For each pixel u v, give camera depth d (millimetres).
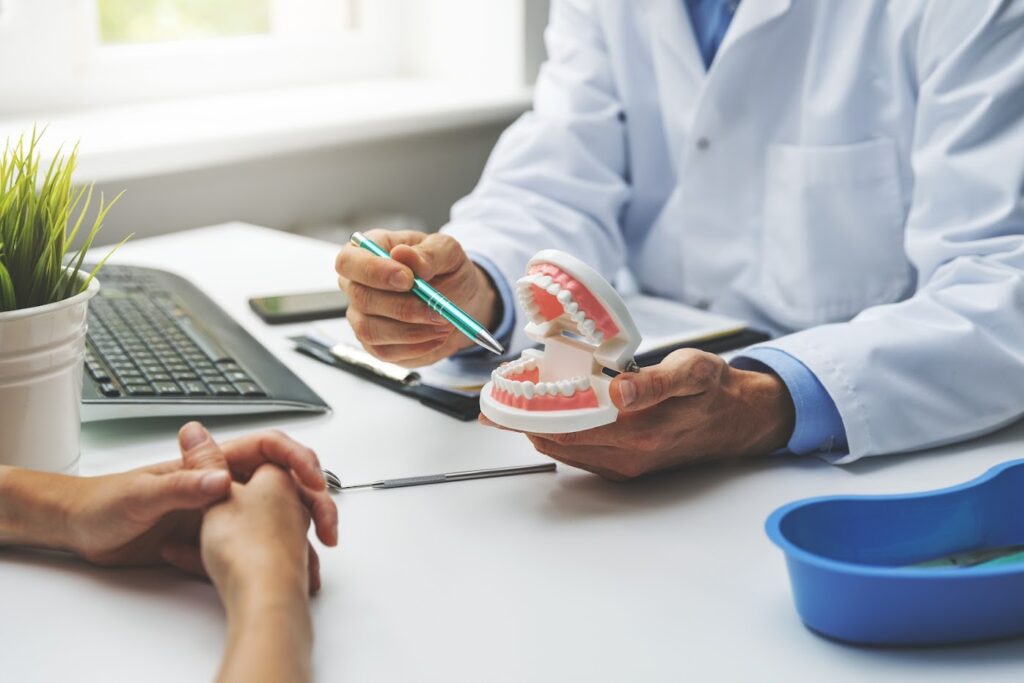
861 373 818
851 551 636
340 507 725
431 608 600
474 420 885
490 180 1279
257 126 1667
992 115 956
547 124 1284
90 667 545
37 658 553
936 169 978
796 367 825
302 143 1684
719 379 781
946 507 650
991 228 937
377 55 2104
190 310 1100
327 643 565
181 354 950
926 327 862
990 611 558
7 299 676
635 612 598
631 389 694
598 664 549
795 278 1169
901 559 646
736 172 1218
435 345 891
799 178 1158
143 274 1215
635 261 1352
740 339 1045
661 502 740
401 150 1917
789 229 1173
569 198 1246
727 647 566
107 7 1808
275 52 1972
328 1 2072
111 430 849
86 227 1559
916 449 835
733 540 683
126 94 1819
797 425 808
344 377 985
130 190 1608
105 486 628
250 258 1411
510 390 703
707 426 769
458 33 2045
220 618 590
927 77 1059
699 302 1267
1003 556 657
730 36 1163
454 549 668
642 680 537
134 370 897
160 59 1843
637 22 1293
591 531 694
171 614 594
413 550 667
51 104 1742
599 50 1343
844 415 802
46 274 702
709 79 1188
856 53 1123
